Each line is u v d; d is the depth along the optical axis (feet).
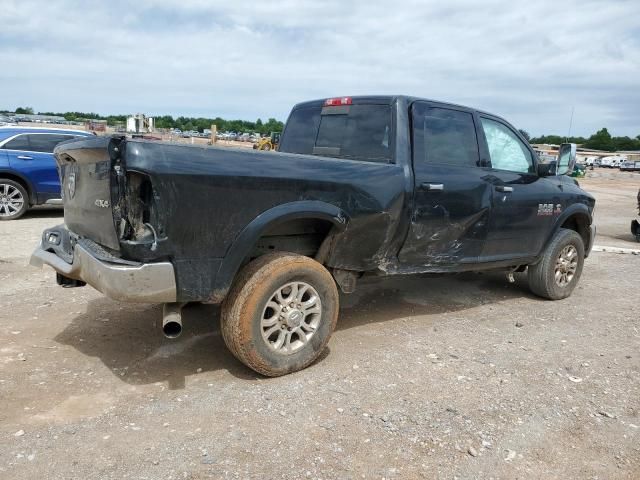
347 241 13.41
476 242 16.58
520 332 16.20
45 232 14.20
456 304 19.01
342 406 11.09
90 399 11.11
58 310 16.43
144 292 10.29
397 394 11.72
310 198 12.26
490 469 9.18
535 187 18.33
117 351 13.55
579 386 12.49
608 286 22.65
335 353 13.92
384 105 15.10
